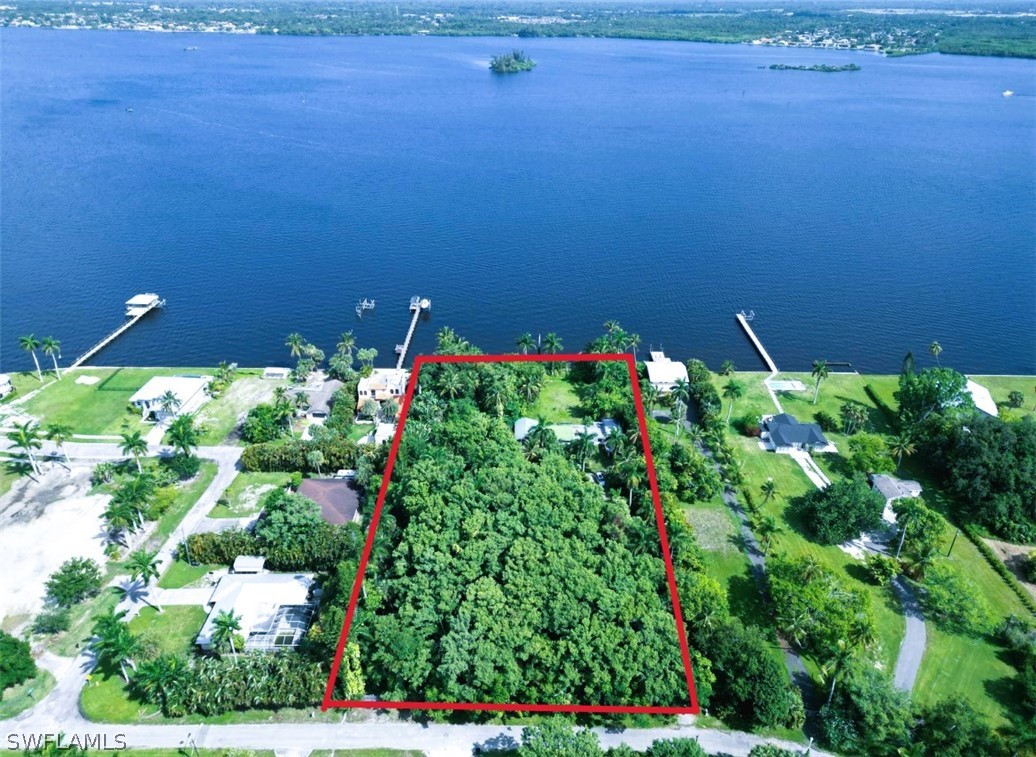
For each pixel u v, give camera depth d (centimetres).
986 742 9550
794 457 16562
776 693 10156
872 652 11538
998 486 14325
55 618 11656
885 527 13938
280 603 12056
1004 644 11788
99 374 19788
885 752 9938
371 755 9994
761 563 13388
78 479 15450
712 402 18062
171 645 11556
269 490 15238
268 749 10044
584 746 9106
